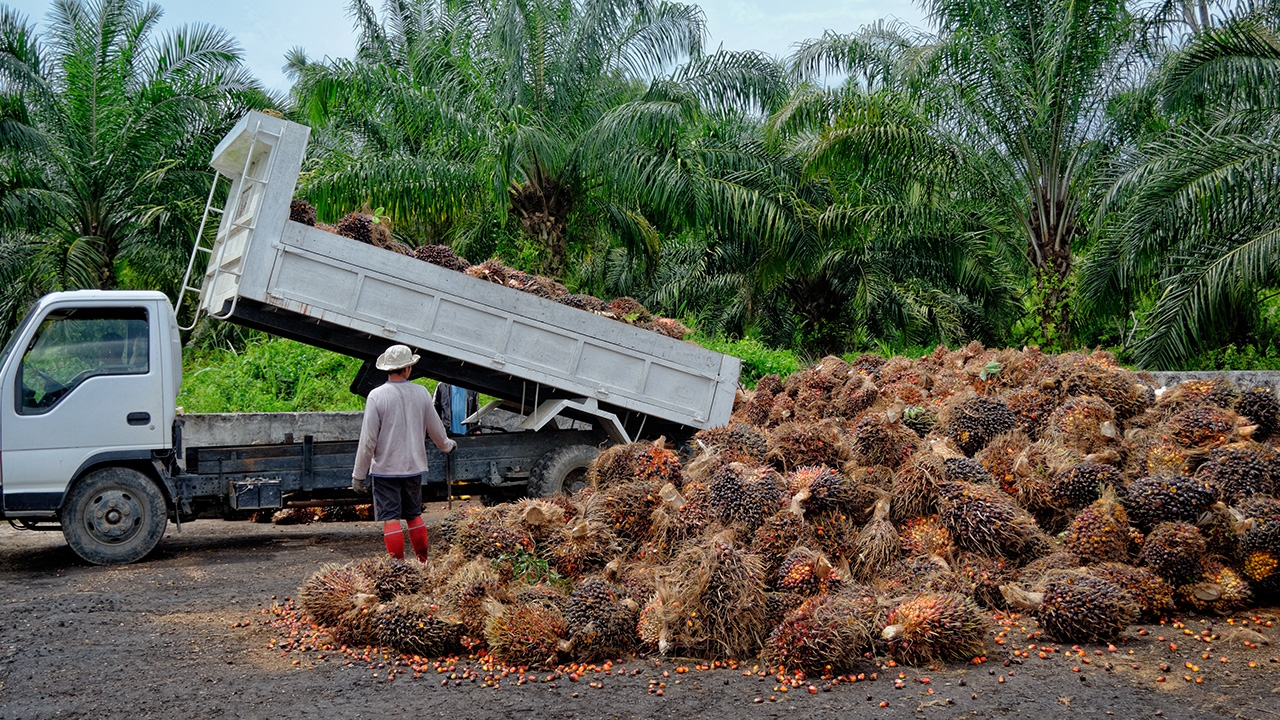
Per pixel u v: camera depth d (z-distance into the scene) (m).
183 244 17.78
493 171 14.68
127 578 6.71
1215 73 10.99
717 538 4.71
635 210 17.81
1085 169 13.68
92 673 4.43
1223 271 10.60
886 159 14.04
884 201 16.58
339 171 14.88
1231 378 9.45
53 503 7.04
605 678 4.29
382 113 15.55
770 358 15.69
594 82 16.28
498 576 5.00
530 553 5.36
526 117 15.40
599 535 5.54
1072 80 13.18
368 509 9.62
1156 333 11.14
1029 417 6.71
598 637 4.51
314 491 8.19
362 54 18.03
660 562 5.36
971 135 13.91
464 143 15.41
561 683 4.23
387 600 5.00
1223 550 5.15
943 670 4.26
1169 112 11.98
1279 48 10.75
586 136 15.52
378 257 7.25
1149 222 10.76
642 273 21.94
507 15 15.79
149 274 18.73
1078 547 5.14
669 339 8.25
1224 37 10.98
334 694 4.12
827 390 8.38
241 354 15.35
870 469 5.79
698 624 4.52
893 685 4.09
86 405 7.11
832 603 4.44
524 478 8.47
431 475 8.05
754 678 4.24
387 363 6.29
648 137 15.04
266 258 6.93
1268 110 11.16
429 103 15.02
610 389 8.08
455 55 16.58
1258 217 10.60
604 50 16.31
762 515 5.23
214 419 10.34
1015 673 4.20
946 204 15.26
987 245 15.92
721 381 8.47
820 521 5.30
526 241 16.66
